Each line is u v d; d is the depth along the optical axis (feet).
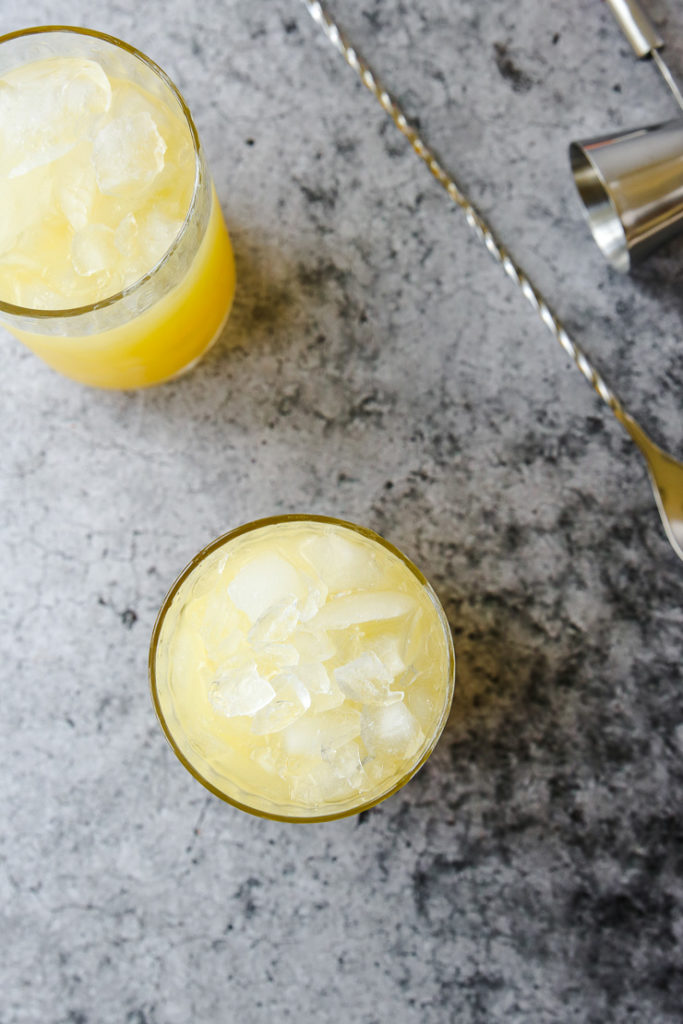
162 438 1.50
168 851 1.45
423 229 1.51
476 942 1.44
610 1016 1.43
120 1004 1.44
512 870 1.45
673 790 1.46
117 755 1.47
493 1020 1.43
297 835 1.45
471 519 1.49
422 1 1.53
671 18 1.53
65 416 1.50
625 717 1.47
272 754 1.30
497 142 1.52
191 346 1.44
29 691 1.47
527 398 1.50
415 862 1.45
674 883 1.45
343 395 1.50
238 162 1.52
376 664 1.27
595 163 1.44
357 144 1.52
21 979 1.45
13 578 1.48
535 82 1.53
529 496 1.49
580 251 1.51
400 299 1.51
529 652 1.47
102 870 1.45
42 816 1.46
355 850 1.45
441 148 1.52
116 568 1.49
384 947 1.44
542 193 1.52
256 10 1.52
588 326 1.51
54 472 1.49
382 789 1.29
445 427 1.50
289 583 1.31
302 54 1.52
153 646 1.29
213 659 1.31
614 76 1.52
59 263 1.31
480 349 1.50
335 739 1.29
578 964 1.44
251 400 1.50
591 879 1.45
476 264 1.51
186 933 1.45
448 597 1.48
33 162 1.30
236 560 1.33
